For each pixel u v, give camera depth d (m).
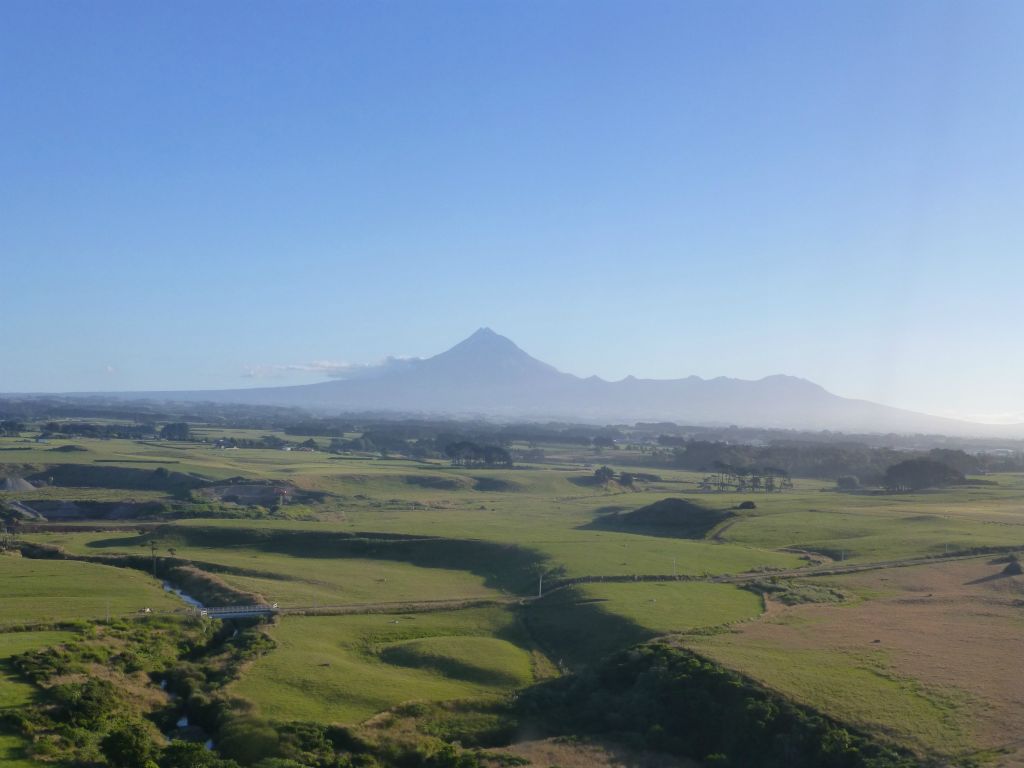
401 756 60.75
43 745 56.00
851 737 58.62
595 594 99.69
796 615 89.19
